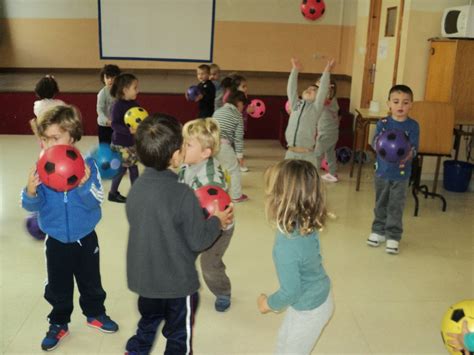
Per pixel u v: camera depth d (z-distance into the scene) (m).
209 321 2.53
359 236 3.75
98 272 2.26
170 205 1.60
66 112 2.02
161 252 1.63
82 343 2.29
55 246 2.08
